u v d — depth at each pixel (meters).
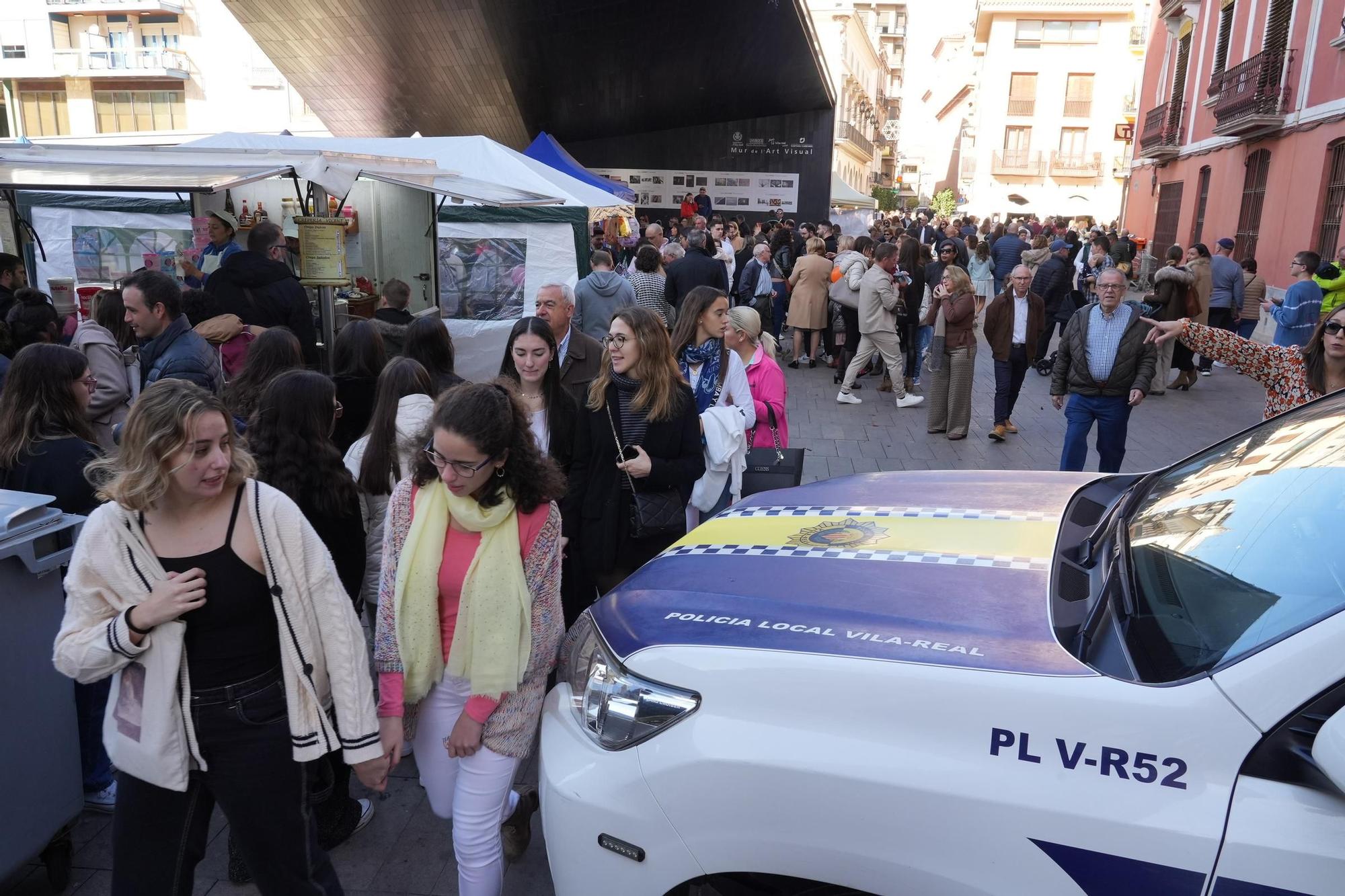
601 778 2.11
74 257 10.16
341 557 3.14
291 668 2.21
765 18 16.77
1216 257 12.59
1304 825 1.51
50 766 2.86
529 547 2.49
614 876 2.09
